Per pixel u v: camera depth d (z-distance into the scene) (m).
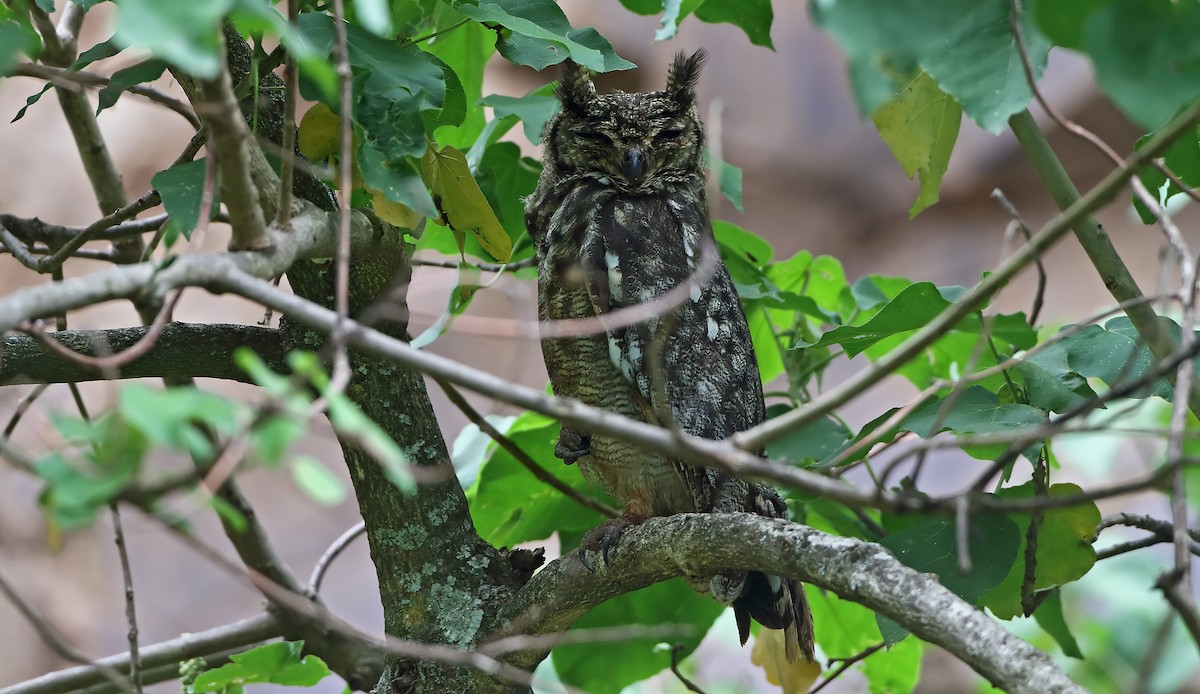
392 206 5.76
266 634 8.20
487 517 8.53
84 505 3.49
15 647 15.77
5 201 17.83
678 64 9.44
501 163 8.82
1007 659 4.29
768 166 21.81
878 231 21.70
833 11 3.70
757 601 7.25
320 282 6.68
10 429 6.86
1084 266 19.92
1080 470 14.11
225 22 5.83
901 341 8.38
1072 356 6.71
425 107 5.52
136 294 4.15
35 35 6.48
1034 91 4.63
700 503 7.49
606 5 21.08
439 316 7.82
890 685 8.78
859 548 4.95
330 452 18.12
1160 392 6.38
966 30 4.86
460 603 6.81
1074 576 6.82
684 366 7.58
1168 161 6.62
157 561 16.94
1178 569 4.55
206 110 4.46
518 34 6.54
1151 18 3.72
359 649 8.21
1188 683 12.46
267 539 8.30
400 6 6.48
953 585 6.23
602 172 8.61
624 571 6.17
